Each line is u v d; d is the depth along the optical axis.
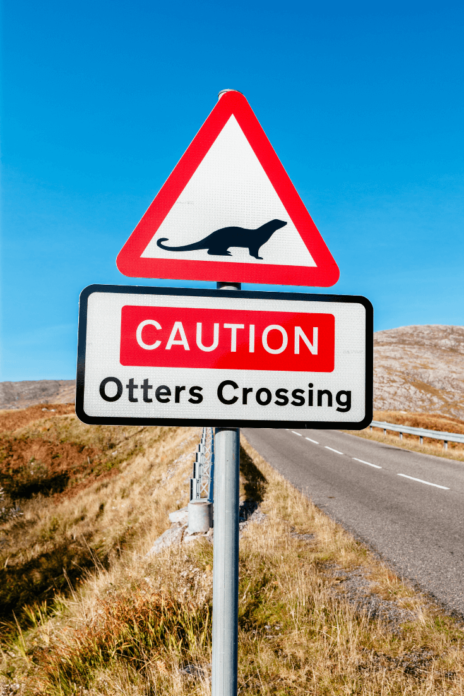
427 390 88.75
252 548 4.89
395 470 11.30
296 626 3.29
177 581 3.97
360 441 18.59
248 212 1.27
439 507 7.41
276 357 1.17
